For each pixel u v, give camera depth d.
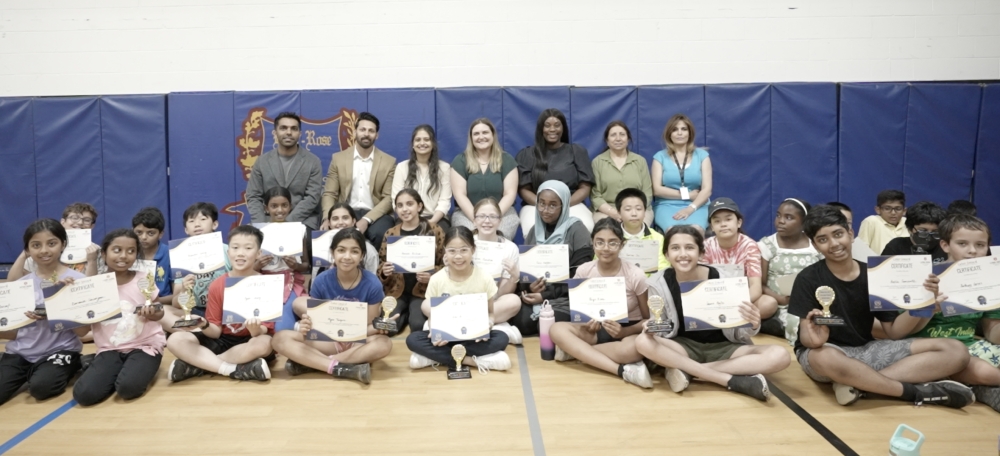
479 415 2.67
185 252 3.70
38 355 2.99
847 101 5.64
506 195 4.89
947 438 2.36
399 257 3.99
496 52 5.83
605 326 3.15
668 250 3.10
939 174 5.69
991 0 5.72
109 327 3.03
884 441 2.35
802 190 5.70
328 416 2.66
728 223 3.82
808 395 2.86
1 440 2.43
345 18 5.81
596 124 5.68
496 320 3.79
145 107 5.66
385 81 5.85
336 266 3.37
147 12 5.79
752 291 3.78
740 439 2.39
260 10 5.81
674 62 5.82
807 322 2.69
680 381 2.84
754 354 2.89
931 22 5.75
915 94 5.64
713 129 5.67
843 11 5.77
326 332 3.08
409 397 2.90
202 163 5.68
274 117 5.67
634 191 4.20
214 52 5.82
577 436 2.44
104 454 2.31
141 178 5.69
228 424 2.58
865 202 5.70
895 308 2.71
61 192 5.70
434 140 4.99
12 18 5.77
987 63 5.78
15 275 3.78
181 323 3.03
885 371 2.72
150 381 3.05
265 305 3.10
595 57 5.83
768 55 5.81
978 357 2.79
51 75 5.81
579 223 4.29
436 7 5.81
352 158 5.12
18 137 5.66
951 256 2.88
